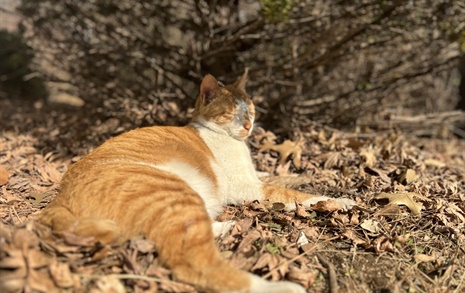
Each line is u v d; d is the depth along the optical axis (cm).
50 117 178
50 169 114
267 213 93
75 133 144
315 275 77
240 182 101
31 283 67
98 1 169
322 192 107
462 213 97
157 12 160
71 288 68
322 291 76
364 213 94
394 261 83
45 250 73
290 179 113
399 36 149
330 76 170
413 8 136
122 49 160
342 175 116
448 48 158
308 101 167
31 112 192
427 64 162
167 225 72
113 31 163
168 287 70
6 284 66
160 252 72
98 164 83
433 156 153
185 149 92
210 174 94
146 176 78
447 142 188
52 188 106
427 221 94
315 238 87
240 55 156
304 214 92
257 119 151
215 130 103
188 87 180
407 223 92
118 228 73
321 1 142
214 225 86
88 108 164
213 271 69
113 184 76
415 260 83
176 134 100
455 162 152
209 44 150
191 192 78
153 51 163
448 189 107
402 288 78
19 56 223
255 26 136
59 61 183
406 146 149
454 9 140
